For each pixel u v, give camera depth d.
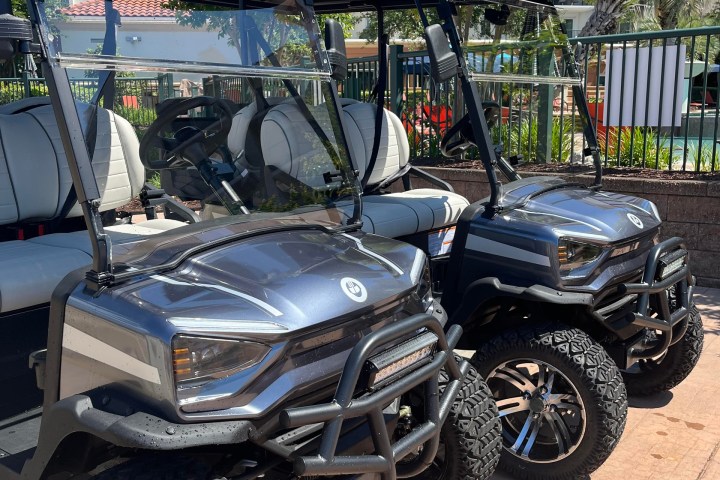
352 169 2.98
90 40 2.27
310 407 1.96
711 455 3.38
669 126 6.25
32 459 2.07
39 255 2.78
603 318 3.18
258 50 2.84
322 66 3.02
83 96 2.36
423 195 4.29
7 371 2.70
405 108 7.23
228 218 2.62
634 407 3.88
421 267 2.51
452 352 2.45
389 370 2.14
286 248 2.35
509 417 3.27
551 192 3.59
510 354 3.08
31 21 2.11
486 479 2.68
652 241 3.56
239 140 2.81
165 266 2.14
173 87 2.64
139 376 1.92
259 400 1.96
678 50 6.07
